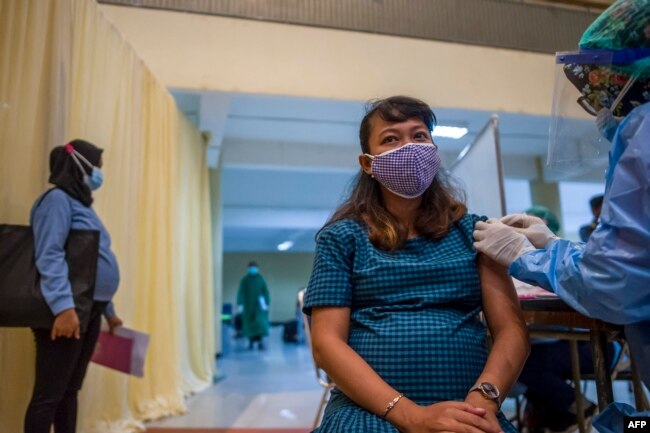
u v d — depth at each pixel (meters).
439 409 0.77
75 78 2.22
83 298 1.54
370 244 1.01
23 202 1.79
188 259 4.14
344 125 5.18
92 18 2.37
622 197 0.71
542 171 6.56
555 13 4.29
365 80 3.82
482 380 0.85
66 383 1.57
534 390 2.02
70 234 1.60
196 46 3.56
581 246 0.86
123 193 2.66
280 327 13.10
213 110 4.09
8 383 1.75
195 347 4.06
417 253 1.02
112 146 2.57
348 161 5.96
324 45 3.79
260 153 5.77
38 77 1.89
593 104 0.89
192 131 4.29
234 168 6.34
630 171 0.71
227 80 3.57
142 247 3.03
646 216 0.68
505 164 6.48
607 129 0.86
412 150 1.04
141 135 3.02
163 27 3.53
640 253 0.68
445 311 0.94
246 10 3.68
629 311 0.72
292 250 14.11
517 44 4.16
